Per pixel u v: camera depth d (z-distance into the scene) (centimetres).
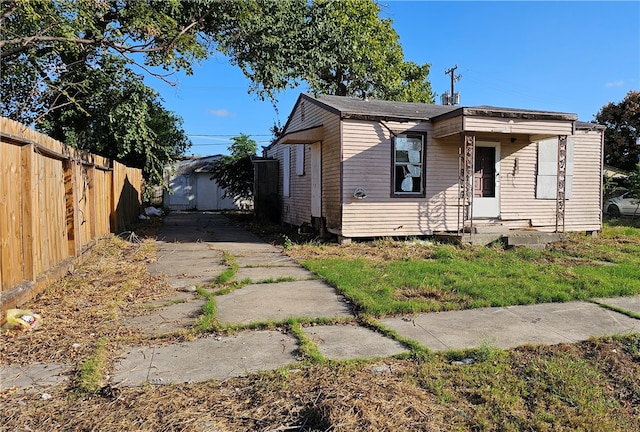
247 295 554
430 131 1042
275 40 903
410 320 455
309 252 899
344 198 988
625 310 491
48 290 527
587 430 249
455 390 297
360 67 1440
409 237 1045
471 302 512
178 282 626
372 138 1005
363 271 684
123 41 829
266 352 361
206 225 1559
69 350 362
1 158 420
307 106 1286
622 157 2725
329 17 991
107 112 1007
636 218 1822
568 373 322
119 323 435
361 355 356
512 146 1112
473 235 971
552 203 1150
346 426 243
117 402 274
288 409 265
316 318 455
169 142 2038
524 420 259
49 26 708
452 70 3041
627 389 306
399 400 276
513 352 366
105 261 764
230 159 2227
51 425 247
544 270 704
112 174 1106
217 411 263
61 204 632
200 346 376
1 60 771
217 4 865
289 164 1455
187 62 933
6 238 432
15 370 322
